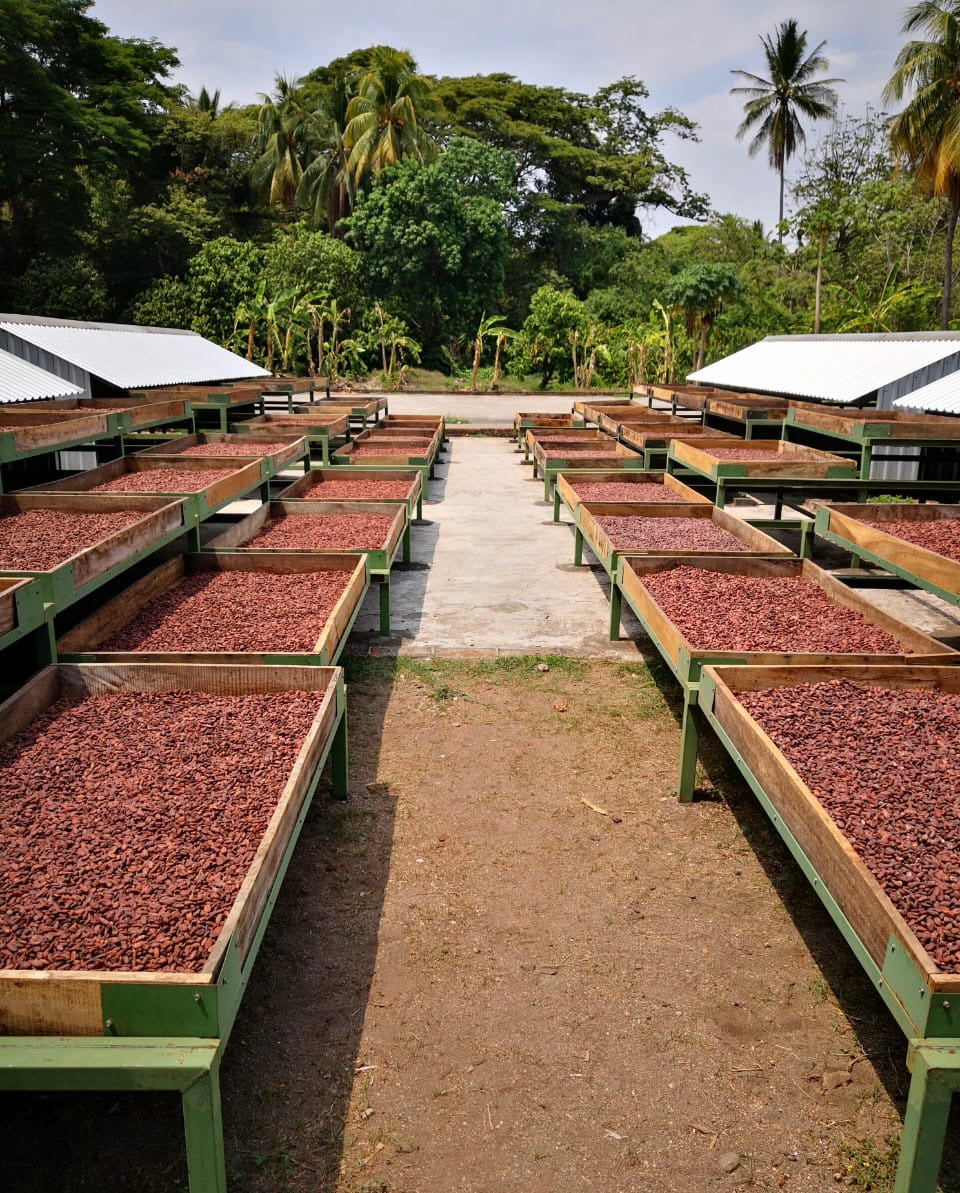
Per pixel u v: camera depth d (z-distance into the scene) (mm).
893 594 8578
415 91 34781
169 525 5973
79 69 33094
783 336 18328
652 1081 2803
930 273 30969
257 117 37250
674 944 3457
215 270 31141
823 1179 2479
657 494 9547
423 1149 2559
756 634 5156
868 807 3193
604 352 31844
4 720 3777
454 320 34906
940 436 9258
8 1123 2648
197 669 4266
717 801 4559
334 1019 3047
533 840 4184
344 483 10141
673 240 46188
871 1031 3023
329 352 30844
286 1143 2570
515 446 19250
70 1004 2174
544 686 6012
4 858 2934
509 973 3285
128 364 12867
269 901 2762
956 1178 2473
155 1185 2439
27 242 32188
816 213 31016
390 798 4543
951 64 23531
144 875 2826
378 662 6410
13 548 5410
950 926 2547
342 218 35969
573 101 47188
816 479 9156
